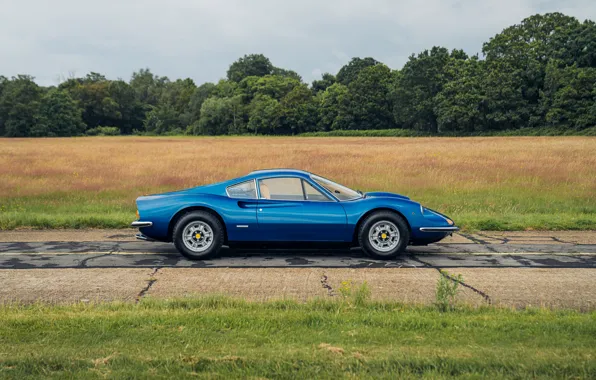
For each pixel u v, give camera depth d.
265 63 186.00
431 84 106.69
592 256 8.09
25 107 131.75
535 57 99.06
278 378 3.32
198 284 6.32
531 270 7.11
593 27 94.25
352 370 3.42
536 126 94.75
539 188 15.98
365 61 148.00
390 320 4.48
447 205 13.45
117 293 5.93
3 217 11.25
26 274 6.83
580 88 88.00
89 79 175.00
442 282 5.29
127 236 9.93
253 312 4.78
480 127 99.25
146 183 17.42
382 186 16.42
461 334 4.17
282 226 7.59
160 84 194.00
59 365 3.50
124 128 165.75
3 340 4.01
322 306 5.07
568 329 4.29
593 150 33.38
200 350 3.78
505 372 3.38
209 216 7.67
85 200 14.40
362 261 7.63
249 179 7.88
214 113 142.00
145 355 3.65
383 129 118.38
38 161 28.62
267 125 134.25
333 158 27.66
